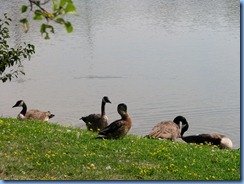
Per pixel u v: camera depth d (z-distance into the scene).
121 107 22.00
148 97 42.75
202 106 39.31
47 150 19.86
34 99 42.28
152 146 21.61
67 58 61.12
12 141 20.64
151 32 79.19
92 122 27.56
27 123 25.03
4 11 89.19
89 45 69.50
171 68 55.31
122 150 20.41
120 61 59.59
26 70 53.22
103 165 18.73
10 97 42.72
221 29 78.81
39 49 65.44
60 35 75.31
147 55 62.66
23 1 100.69
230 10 95.88
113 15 95.19
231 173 18.80
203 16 91.19
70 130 24.11
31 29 76.88
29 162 18.61
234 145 30.27
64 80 49.69
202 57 60.09
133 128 33.09
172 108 38.72
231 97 41.75
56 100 41.75
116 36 76.38
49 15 11.16
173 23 86.00
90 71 54.28
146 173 18.12
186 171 18.64
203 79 49.78
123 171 18.23
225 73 52.00
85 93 44.31
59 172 17.91
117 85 47.81
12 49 25.91
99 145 20.80
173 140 24.95
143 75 52.22
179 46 67.88
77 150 20.05
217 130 33.59
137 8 103.44
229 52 62.31
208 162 19.92
